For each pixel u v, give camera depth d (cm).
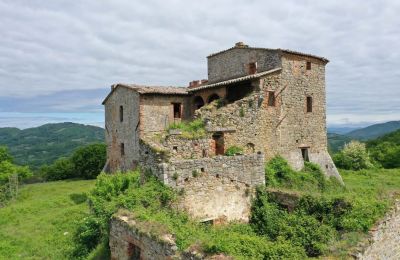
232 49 2733
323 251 1156
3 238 2062
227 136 2078
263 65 2502
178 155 1692
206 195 1488
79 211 2444
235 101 2288
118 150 2795
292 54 2450
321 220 1373
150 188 1400
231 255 964
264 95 2288
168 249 1006
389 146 4847
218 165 1529
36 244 1897
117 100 2780
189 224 1304
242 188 1594
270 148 2320
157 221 1189
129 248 1220
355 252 1098
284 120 2412
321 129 2684
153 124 2488
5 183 4084
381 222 1234
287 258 1105
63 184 4644
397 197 1405
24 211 2744
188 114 2642
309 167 2516
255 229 1509
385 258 1234
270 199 1623
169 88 2712
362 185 2533
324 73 2717
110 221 1341
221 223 1519
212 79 2941
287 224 1400
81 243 1670
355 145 4012
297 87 2500
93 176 5212
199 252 973
